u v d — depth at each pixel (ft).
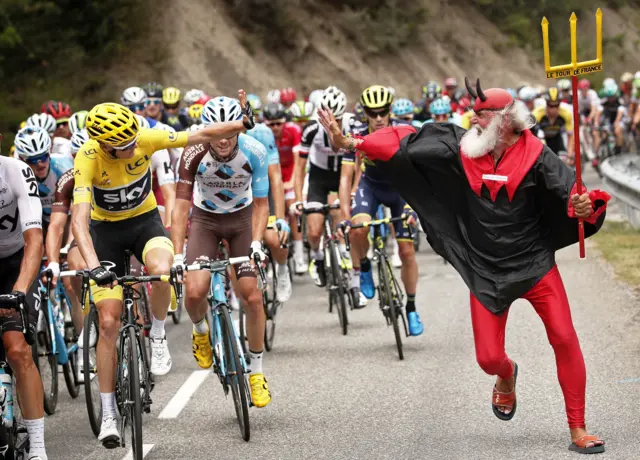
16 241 33.78
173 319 62.54
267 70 209.05
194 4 202.90
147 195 39.27
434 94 112.27
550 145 86.07
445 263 78.48
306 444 34.88
